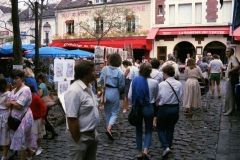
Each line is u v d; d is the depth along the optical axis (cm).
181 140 674
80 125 337
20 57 963
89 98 341
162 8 2800
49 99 691
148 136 540
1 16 3747
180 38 2745
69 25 3381
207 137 697
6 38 2692
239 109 1010
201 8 2681
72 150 342
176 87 554
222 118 898
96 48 1030
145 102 530
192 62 926
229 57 942
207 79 1055
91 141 347
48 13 3559
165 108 553
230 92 934
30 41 3653
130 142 667
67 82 888
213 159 552
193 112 994
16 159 573
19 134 507
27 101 512
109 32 2948
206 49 2678
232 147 618
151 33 2773
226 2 2583
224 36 2575
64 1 3512
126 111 1048
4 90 550
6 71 1235
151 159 556
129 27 2936
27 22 3625
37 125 585
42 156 582
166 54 2809
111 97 692
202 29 2619
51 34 3509
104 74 700
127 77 1020
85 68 340
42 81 723
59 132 768
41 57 1498
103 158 562
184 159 554
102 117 948
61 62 866
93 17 2820
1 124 544
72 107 327
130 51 1503
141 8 2906
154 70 769
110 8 2812
